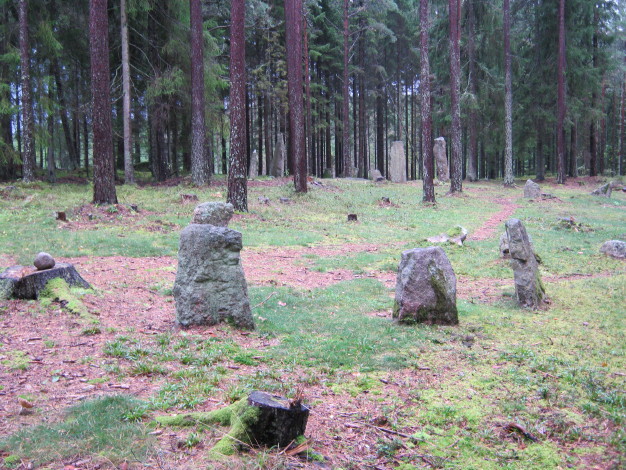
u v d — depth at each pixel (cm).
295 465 358
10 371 513
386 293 1025
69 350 589
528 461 384
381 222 2088
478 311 869
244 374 540
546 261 1352
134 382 505
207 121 2900
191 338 648
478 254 1448
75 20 2698
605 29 4169
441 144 3916
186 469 340
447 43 4028
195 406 448
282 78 4041
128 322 729
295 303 908
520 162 6181
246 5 3278
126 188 2431
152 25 2853
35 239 1344
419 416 457
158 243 1423
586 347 666
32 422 403
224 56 3831
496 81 3912
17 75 2567
